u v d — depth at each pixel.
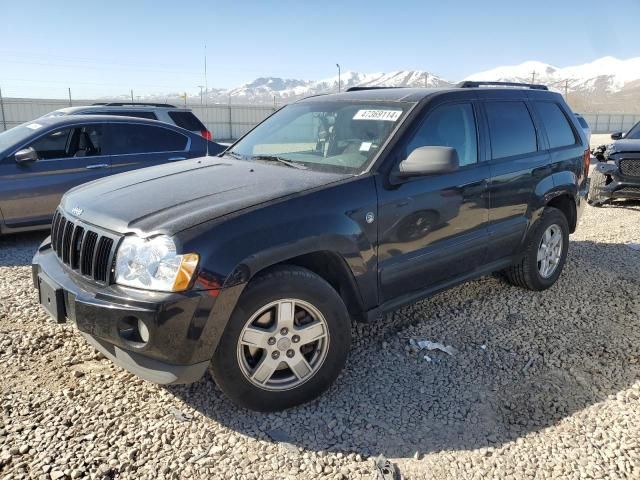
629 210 9.12
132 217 2.84
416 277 3.64
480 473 2.60
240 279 2.71
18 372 3.37
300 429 2.90
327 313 3.05
